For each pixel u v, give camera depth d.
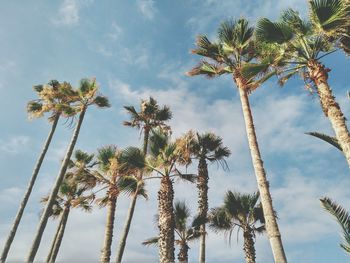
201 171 18.53
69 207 22.53
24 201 17.45
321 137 9.85
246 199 17.09
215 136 19.50
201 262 16.70
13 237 16.44
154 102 22.17
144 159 14.59
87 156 21.47
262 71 11.53
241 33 13.24
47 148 19.47
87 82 19.38
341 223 8.42
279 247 9.15
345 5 9.55
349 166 8.32
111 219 16.83
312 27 10.24
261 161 10.84
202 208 17.61
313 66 9.95
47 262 20.34
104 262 15.60
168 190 13.80
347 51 10.51
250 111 12.06
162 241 12.73
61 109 19.02
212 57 13.97
